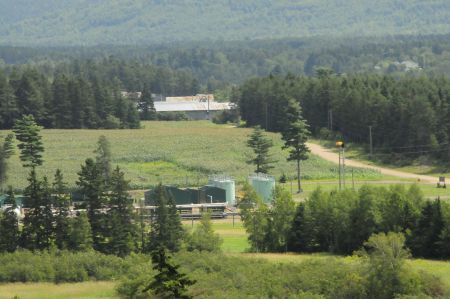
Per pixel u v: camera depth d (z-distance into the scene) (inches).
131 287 7780.5
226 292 7613.2
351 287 7672.2
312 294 7519.7
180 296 5334.6
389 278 7662.4
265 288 7721.5
